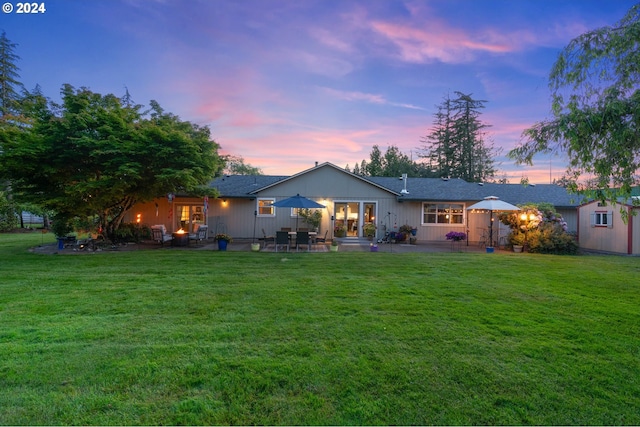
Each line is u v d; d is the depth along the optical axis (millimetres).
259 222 16391
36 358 3123
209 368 2982
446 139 35656
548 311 4801
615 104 3656
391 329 4020
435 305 5047
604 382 2852
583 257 10945
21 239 15125
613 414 2422
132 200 13438
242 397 2564
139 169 11188
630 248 12086
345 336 3789
